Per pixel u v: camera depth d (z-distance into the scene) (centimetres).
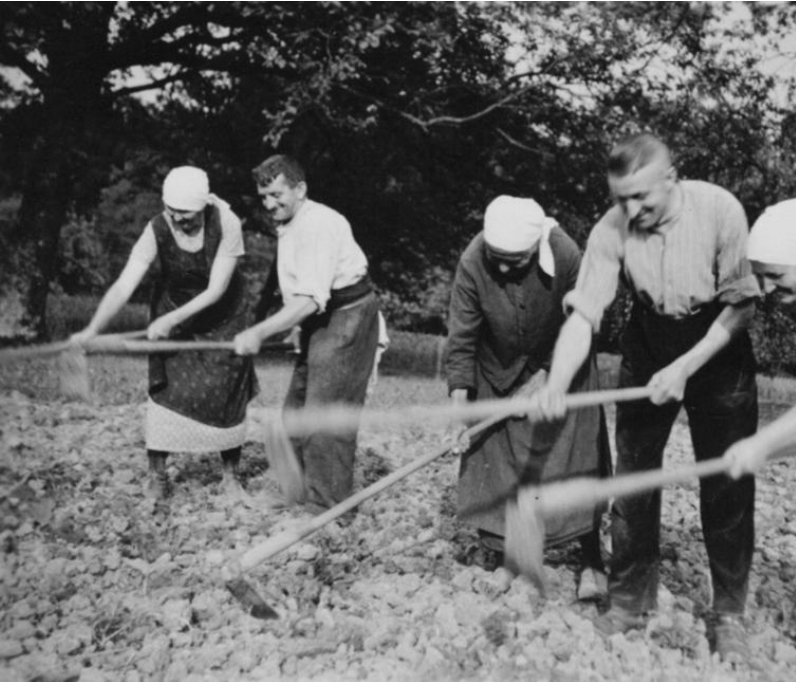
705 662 394
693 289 378
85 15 1842
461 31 1950
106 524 529
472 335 470
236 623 408
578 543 541
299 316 529
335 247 538
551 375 404
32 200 1880
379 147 2177
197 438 588
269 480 640
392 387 1795
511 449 461
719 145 2095
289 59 1839
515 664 374
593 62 1988
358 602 435
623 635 410
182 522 538
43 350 574
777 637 430
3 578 444
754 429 400
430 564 492
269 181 530
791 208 344
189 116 2167
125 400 1043
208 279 591
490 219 439
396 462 757
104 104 1983
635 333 409
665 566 523
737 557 403
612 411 1298
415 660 378
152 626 399
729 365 391
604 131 2084
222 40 1958
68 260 3350
